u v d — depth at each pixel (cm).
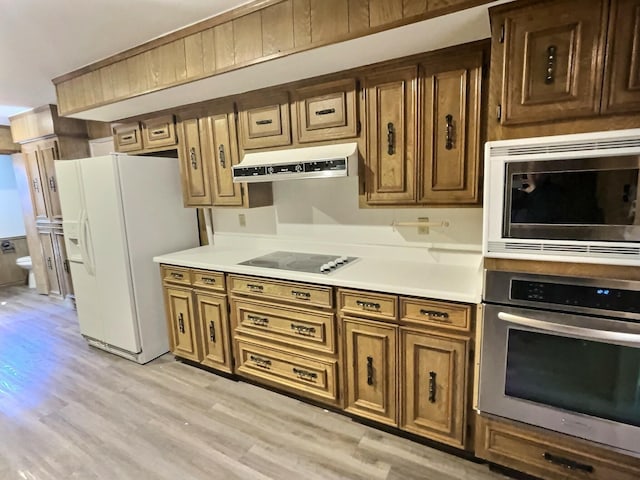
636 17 121
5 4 179
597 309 136
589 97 130
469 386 171
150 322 298
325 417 220
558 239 139
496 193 147
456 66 177
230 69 202
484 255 153
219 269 249
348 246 258
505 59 141
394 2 153
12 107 401
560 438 152
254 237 304
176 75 224
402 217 234
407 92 191
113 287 290
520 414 158
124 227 276
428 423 186
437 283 183
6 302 467
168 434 208
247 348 247
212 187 281
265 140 244
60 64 266
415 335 181
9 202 548
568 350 144
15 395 253
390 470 178
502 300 154
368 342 196
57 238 449
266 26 186
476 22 151
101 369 287
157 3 184
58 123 401
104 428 216
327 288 204
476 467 178
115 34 220
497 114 146
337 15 166
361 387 203
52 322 396
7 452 198
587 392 144
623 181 126
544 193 139
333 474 177
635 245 127
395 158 200
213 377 271
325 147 220
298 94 225
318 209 265
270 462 186
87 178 284
